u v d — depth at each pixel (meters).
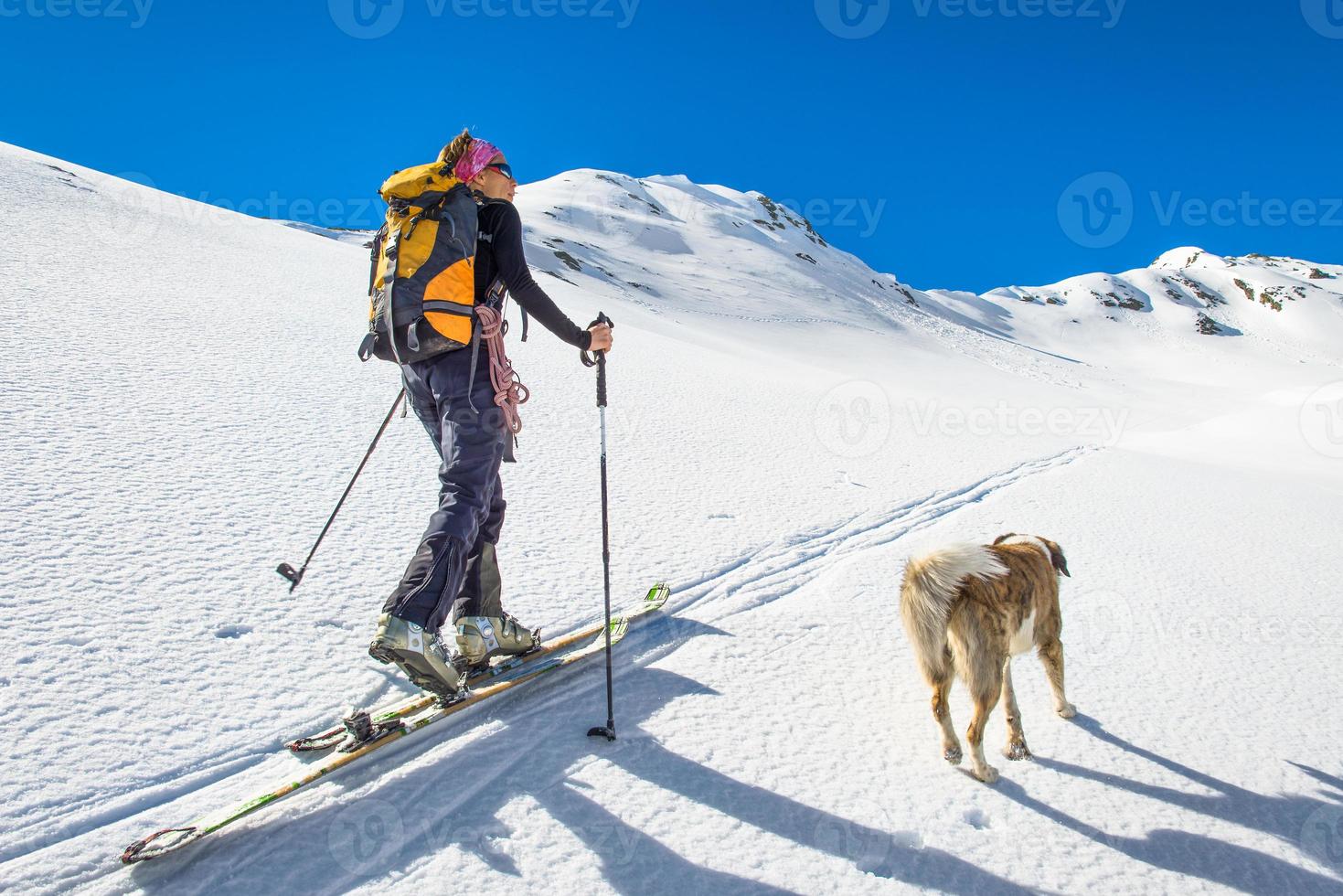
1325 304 155.38
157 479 4.65
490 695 3.09
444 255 2.88
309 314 10.80
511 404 3.09
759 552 5.42
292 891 2.15
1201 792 3.05
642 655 3.74
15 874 2.10
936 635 3.06
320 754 2.74
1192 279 168.25
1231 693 3.93
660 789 2.73
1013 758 3.18
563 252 69.50
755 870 2.39
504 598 4.10
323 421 6.38
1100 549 6.38
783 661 3.83
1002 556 3.34
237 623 3.42
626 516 5.69
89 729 2.65
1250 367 114.00
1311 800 3.04
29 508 3.96
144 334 7.61
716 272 89.88
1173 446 19.16
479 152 3.06
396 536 4.58
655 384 11.98
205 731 2.77
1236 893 2.52
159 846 2.14
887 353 64.81
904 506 7.27
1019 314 139.75
